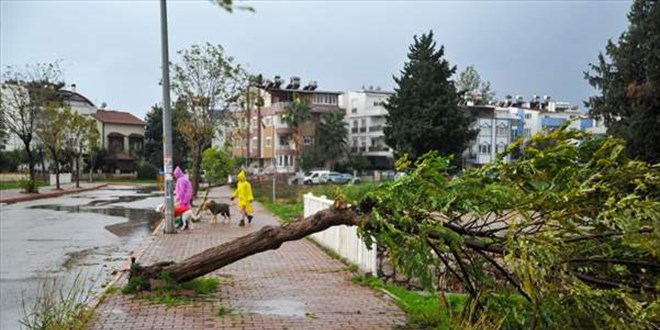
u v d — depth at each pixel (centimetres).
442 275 683
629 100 3959
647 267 548
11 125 4134
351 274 1011
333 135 8588
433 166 611
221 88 3241
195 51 3177
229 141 3494
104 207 2881
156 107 9169
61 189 4547
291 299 818
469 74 8944
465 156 7950
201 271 820
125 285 871
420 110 5972
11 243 1519
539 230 565
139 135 9150
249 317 717
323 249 1315
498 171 603
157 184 6275
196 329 662
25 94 4181
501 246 584
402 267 618
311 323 692
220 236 1622
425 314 709
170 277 831
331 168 8681
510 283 595
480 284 611
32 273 1077
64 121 4541
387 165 8725
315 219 725
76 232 1781
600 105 4231
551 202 544
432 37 6219
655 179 522
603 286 557
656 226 489
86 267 1152
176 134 6631
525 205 559
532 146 590
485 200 579
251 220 2052
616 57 4097
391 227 619
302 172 7919
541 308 523
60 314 654
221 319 706
